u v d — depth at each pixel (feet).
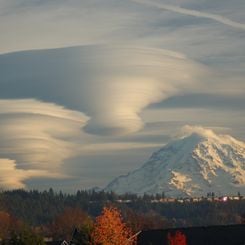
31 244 367.25
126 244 403.75
